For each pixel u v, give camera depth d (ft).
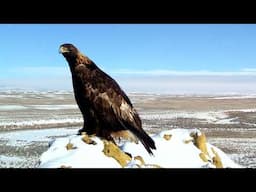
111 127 6.70
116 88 6.80
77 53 6.64
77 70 6.63
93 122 6.76
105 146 6.23
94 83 6.61
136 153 6.57
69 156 5.95
